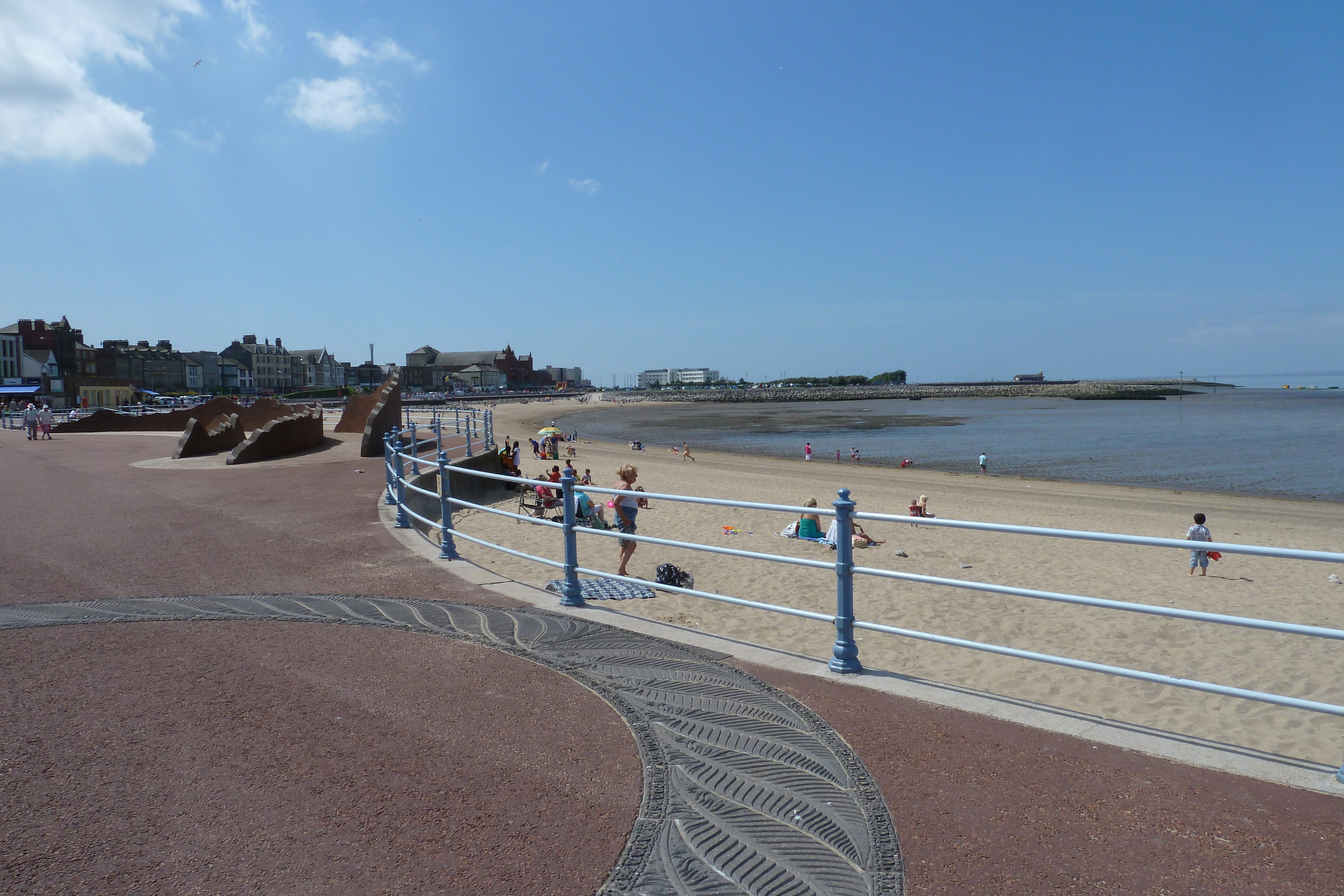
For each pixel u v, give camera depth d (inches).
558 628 223.5
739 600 213.2
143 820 122.3
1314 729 238.4
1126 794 132.6
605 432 3093.0
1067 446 2165.4
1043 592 163.0
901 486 1191.6
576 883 108.2
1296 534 776.3
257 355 5615.2
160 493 519.5
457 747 148.4
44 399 2856.8
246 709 164.9
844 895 105.8
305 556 324.5
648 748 148.6
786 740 152.6
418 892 106.0
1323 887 107.7
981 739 153.9
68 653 199.2
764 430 3206.2
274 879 108.3
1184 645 334.6
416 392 7170.3
